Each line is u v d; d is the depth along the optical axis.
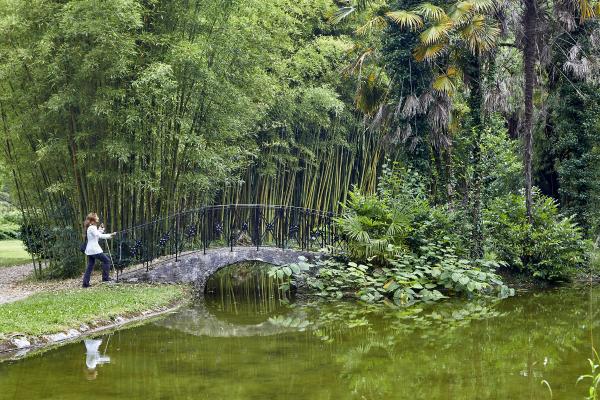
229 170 13.14
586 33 14.49
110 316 8.29
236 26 11.44
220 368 6.12
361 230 11.15
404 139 12.75
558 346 7.23
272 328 8.41
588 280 12.73
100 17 9.59
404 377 5.82
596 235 15.09
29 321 7.33
